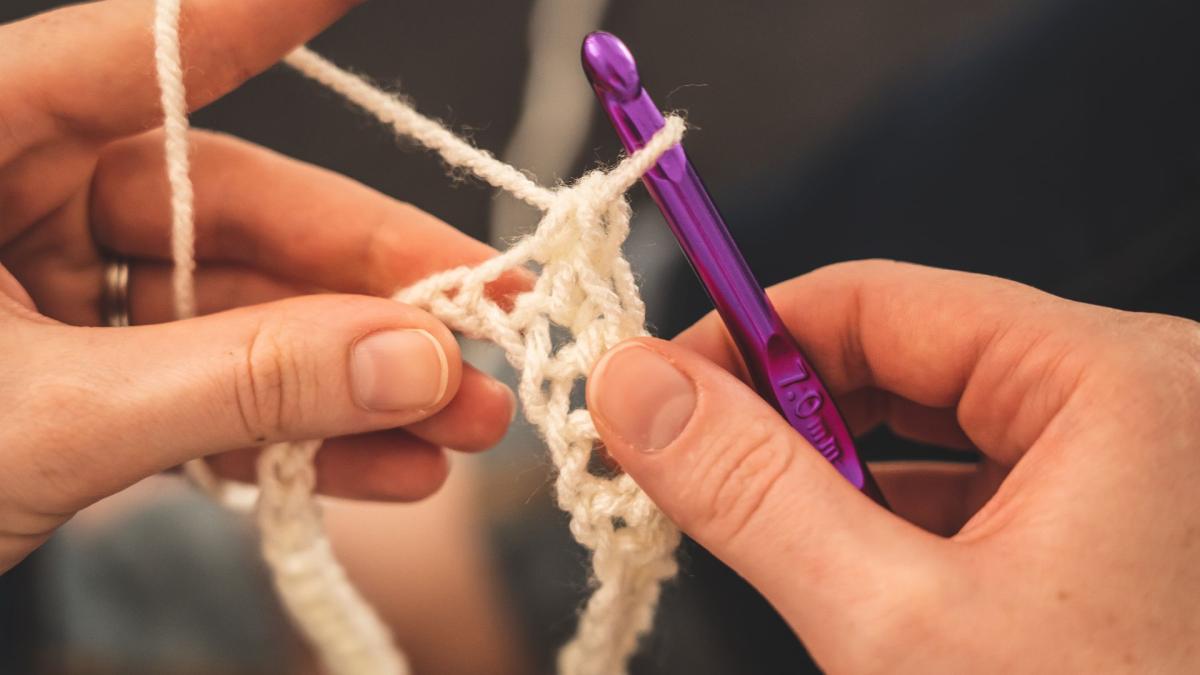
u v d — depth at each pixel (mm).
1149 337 606
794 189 1079
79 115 703
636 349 577
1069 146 1061
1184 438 552
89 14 688
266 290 903
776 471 549
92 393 576
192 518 986
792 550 543
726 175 1089
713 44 1134
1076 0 1071
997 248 1056
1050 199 1056
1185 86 1041
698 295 1044
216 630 938
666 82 1121
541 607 949
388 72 1134
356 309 624
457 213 1107
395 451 864
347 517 1009
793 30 1125
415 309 645
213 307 897
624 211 629
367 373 613
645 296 1037
